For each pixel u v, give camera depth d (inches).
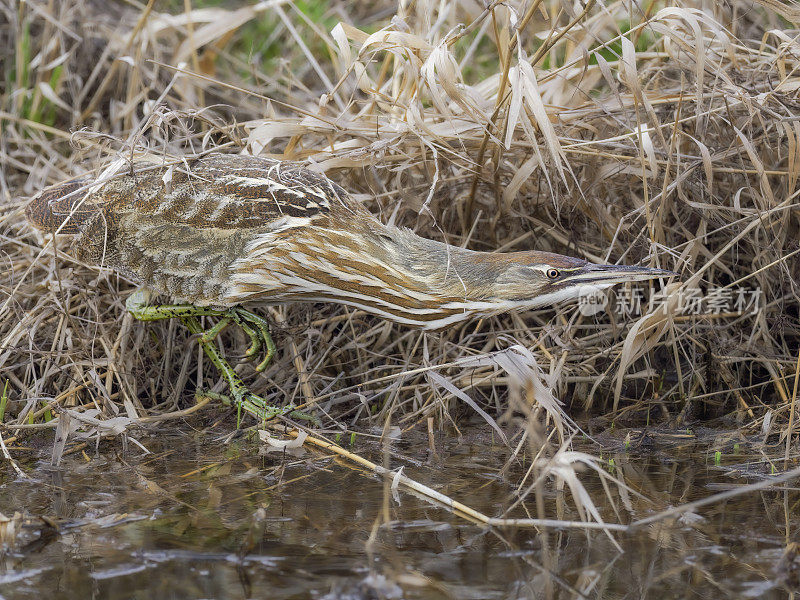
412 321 340.2
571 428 346.9
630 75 338.3
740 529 259.1
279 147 429.7
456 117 376.5
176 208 332.8
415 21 455.2
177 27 506.0
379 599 218.1
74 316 371.6
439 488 290.8
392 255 335.6
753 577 230.4
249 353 349.7
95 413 332.5
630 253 387.9
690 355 386.9
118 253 340.8
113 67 483.2
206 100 506.9
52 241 348.5
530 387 292.8
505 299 331.0
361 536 252.5
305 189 336.5
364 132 382.3
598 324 388.5
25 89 486.0
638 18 464.1
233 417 363.6
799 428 336.8
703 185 377.1
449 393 358.3
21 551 241.8
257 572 230.4
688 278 379.2
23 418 339.0
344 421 362.9
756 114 373.1
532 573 231.8
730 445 335.6
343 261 332.2
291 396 370.3
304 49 454.9
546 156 374.0
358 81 380.5
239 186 333.7
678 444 337.7
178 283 339.0
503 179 386.0
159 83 503.2
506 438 334.3
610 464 315.6
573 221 392.2
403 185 391.9
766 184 348.2
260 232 331.9
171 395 369.7
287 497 281.3
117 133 463.8
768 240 370.6
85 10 522.9
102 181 326.6
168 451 327.3
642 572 232.8
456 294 332.5
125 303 377.4
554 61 441.4
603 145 382.0
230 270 335.0
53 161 451.2
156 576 228.7
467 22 470.6
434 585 225.0
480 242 393.7
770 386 381.7
